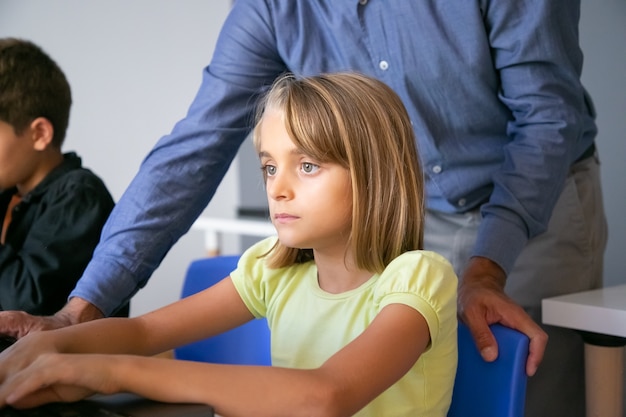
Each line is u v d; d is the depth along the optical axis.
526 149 1.17
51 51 2.76
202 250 3.13
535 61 1.16
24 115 1.50
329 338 0.99
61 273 1.42
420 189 0.98
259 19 1.27
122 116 2.92
